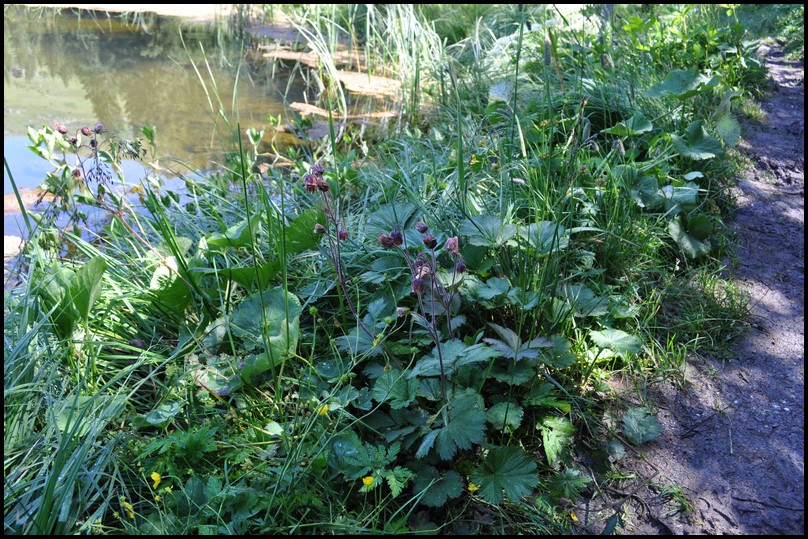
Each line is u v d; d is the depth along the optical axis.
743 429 2.51
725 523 2.15
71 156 4.51
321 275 2.91
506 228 2.72
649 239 3.35
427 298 2.49
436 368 2.22
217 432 2.26
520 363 2.41
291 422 2.27
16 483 1.98
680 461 2.38
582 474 2.30
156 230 3.17
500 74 5.49
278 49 7.52
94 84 6.20
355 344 2.39
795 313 3.15
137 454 2.13
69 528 1.88
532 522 2.10
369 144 4.91
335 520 1.99
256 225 2.72
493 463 2.13
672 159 4.03
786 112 5.25
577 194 3.38
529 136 3.86
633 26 5.31
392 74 6.54
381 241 2.14
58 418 2.18
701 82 4.24
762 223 3.84
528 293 2.56
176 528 1.91
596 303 2.73
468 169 3.54
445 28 7.38
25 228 3.63
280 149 4.81
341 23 8.03
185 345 2.55
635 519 2.16
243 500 1.97
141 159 3.25
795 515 2.17
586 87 4.58
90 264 2.45
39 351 2.43
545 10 6.73
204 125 5.23
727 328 3.02
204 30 8.59
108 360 2.58
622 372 2.73
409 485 2.16
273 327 2.50
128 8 9.48
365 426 2.27
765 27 7.17
